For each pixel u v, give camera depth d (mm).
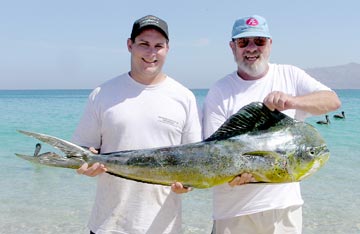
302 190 9625
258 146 3338
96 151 3605
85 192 9328
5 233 6965
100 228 3713
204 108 4160
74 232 7027
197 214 7766
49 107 47375
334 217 7770
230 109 4004
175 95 3783
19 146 16281
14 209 8172
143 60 3674
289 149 3301
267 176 3330
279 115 3432
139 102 3701
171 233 3746
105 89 3797
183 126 3795
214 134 3510
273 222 3889
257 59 3975
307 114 4000
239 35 3959
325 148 3344
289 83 4027
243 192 3881
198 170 3395
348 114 34625
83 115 3854
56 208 8234
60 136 20312
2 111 39250
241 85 4062
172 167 3430
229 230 4008
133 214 3678
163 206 3717
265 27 3994
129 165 3480
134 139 3660
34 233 6977
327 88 3844
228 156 3355
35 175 10875
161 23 3719
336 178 10742
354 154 14383
